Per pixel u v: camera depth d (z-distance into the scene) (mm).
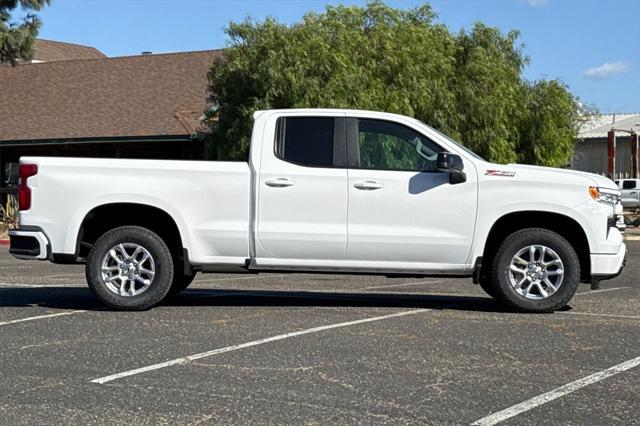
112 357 7000
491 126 23578
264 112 9469
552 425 5285
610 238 9234
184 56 33094
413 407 5625
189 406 5629
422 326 8422
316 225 9234
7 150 31359
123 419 5359
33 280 12789
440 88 22656
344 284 12781
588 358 7051
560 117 26609
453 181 9180
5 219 25234
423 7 25016
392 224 9211
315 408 5590
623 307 9969
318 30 22922
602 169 52656
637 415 5488
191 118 28250
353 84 21594
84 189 9250
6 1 32344
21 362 6832
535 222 9523
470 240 9188
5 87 33312
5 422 5305
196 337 7812
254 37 23406
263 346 7410
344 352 7191
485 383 6234
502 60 25422
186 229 9266
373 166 9297
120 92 31234
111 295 9289
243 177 9266
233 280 13094
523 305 9258
